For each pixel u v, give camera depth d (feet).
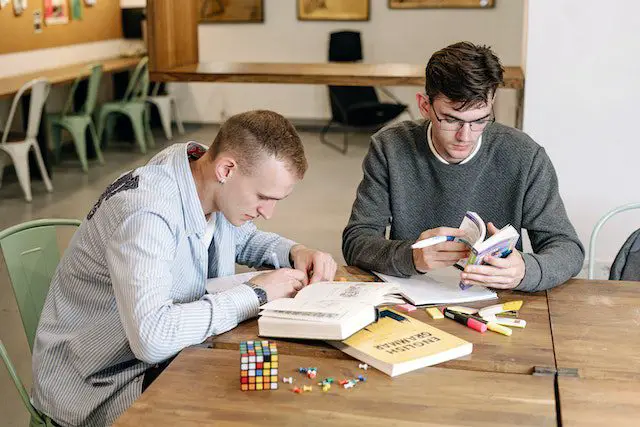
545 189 7.06
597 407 4.53
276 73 14.34
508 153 7.07
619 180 11.92
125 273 5.31
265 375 4.75
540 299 6.22
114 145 25.63
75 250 5.89
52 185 20.24
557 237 6.89
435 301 6.07
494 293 6.24
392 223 7.50
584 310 5.99
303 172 5.48
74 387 5.67
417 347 5.18
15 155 18.31
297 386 4.83
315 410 4.55
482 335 5.53
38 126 19.93
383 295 6.08
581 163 11.96
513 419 4.42
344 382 4.84
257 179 5.38
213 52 28.60
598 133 11.80
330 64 15.99
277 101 28.60
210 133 27.71
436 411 4.52
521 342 5.40
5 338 11.32
